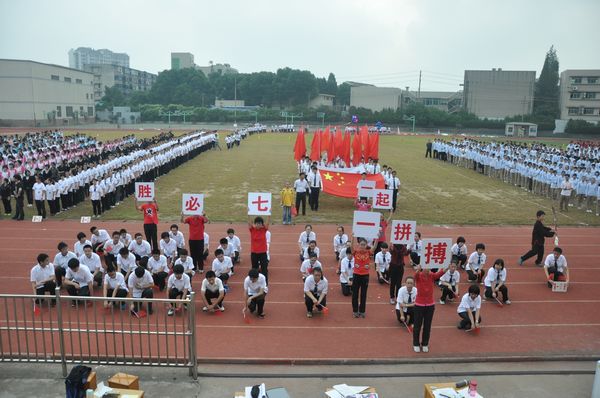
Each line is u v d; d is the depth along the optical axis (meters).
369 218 12.98
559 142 78.38
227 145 54.53
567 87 96.56
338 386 8.57
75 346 10.36
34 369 9.43
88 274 12.71
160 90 129.50
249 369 9.73
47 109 88.50
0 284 14.09
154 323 11.73
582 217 23.92
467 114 101.50
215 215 22.72
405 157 49.28
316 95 126.38
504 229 21.25
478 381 9.41
